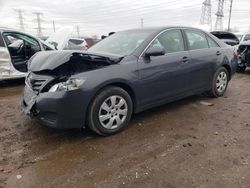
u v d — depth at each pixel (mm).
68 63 3510
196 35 5109
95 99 3562
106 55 3836
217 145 3469
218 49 5473
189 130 3961
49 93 3393
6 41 6770
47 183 2730
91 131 3916
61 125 3408
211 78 5332
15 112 4852
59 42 9961
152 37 4289
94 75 3520
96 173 2891
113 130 3795
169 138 3695
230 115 4586
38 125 4180
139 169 2949
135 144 3531
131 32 4789
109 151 3355
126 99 3871
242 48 8828
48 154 3297
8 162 3115
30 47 7316
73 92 3344
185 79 4688
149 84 4098
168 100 4539
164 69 4262
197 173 2852
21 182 2746
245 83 7355
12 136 3801
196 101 5406
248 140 3600
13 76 6859
